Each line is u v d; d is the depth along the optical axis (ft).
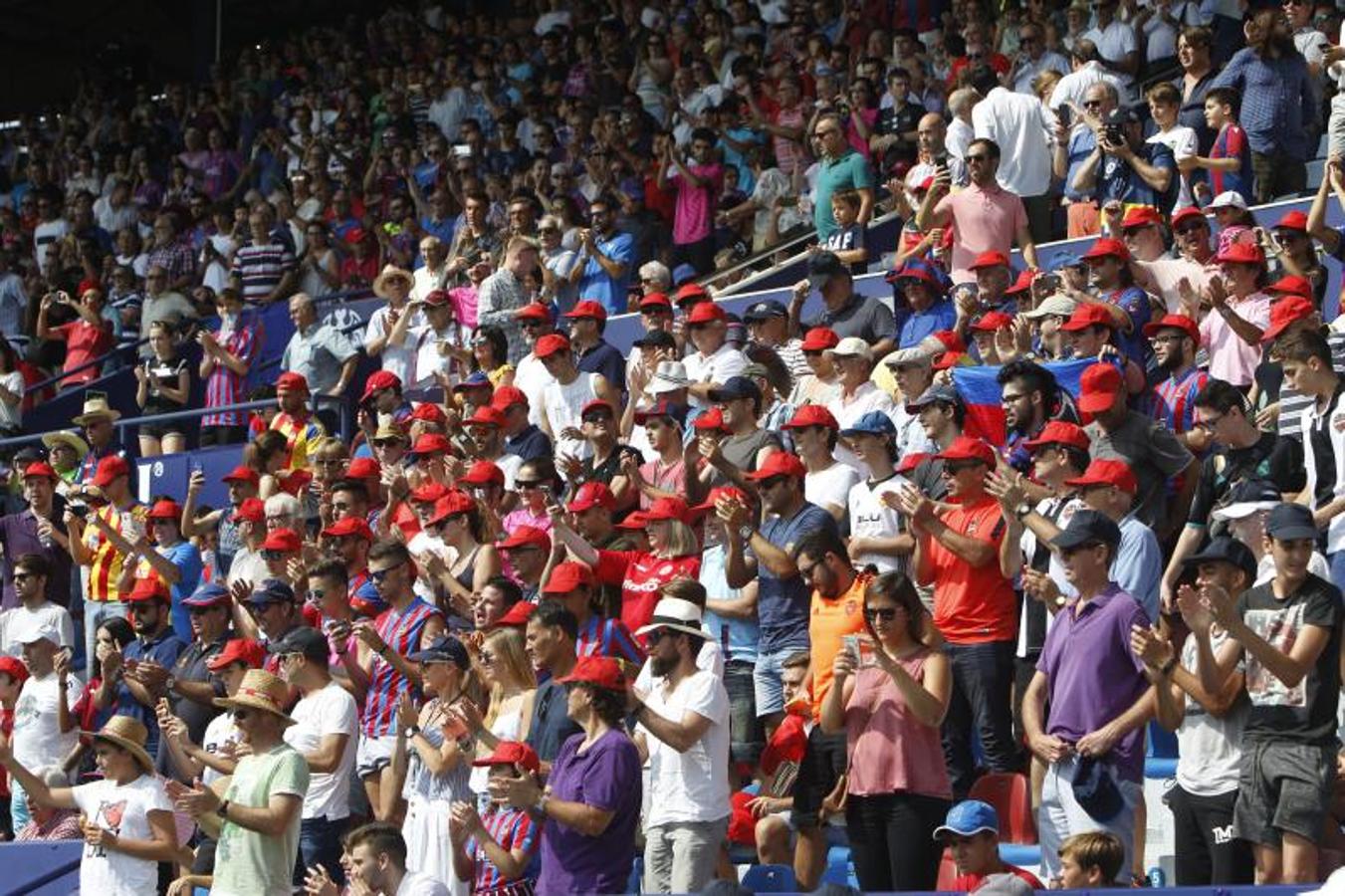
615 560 116.16
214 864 104.32
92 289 214.69
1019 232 145.38
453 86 237.86
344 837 92.79
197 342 202.28
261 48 282.15
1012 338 127.75
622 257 172.24
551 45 238.07
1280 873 83.25
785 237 184.55
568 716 95.14
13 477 182.80
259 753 98.63
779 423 130.11
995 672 100.68
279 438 156.87
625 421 142.92
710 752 94.89
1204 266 130.93
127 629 131.64
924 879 91.56
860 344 126.72
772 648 107.96
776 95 204.23
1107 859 82.43
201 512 157.28
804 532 108.27
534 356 149.89
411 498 131.54
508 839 95.86
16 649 140.15
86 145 275.18
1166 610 97.35
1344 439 101.35
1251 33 152.15
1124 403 108.47
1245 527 93.81
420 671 107.86
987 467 102.37
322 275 210.38
